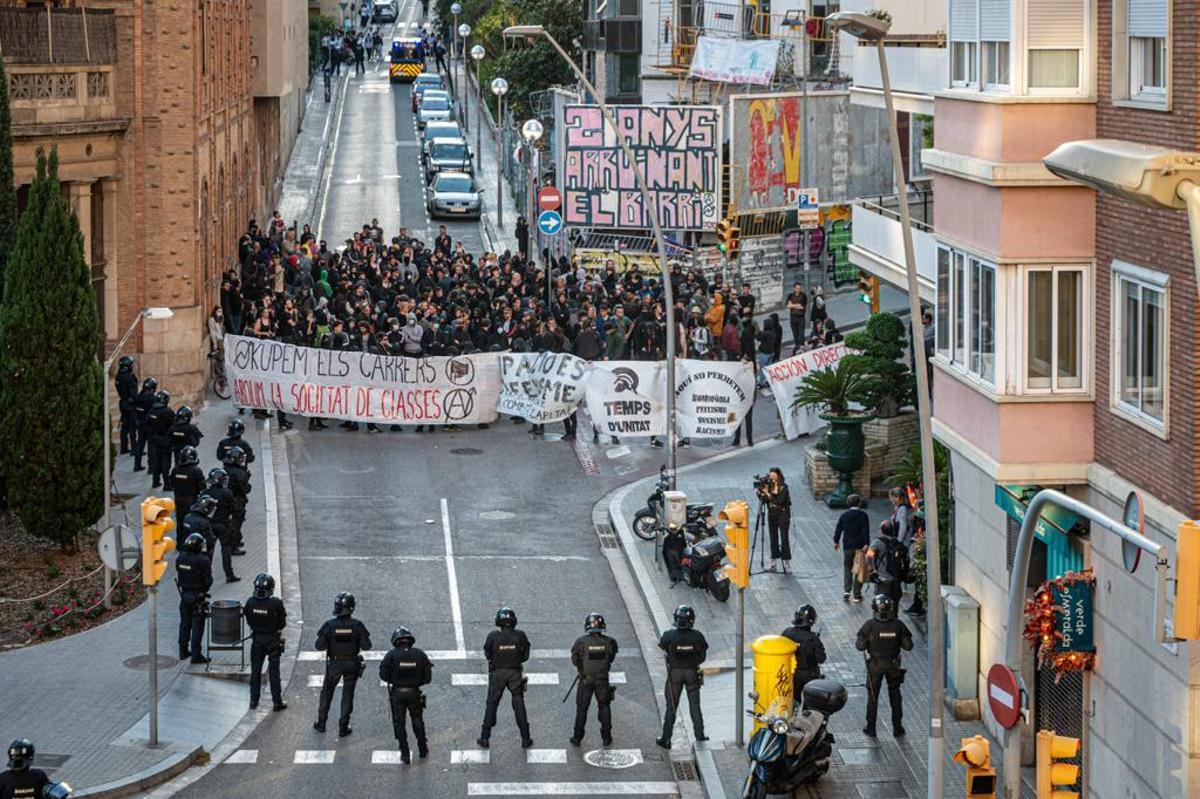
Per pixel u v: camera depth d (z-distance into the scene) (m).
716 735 33.16
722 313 63.88
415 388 56.16
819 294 67.44
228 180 72.62
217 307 61.22
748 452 54.91
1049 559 30.80
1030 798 30.12
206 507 38.91
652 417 54.31
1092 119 29.23
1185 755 25.50
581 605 40.94
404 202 106.31
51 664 35.78
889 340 48.62
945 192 32.53
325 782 30.97
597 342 59.62
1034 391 29.62
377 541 45.38
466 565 43.66
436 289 66.31
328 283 71.06
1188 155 16.03
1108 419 28.86
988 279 30.23
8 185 45.16
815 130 81.12
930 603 27.14
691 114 76.81
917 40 50.47
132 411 52.28
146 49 56.28
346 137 130.12
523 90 122.44
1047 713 31.27
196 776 31.11
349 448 54.78
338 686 35.66
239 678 35.59
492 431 57.28
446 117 133.12
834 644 37.66
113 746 31.75
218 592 40.50
